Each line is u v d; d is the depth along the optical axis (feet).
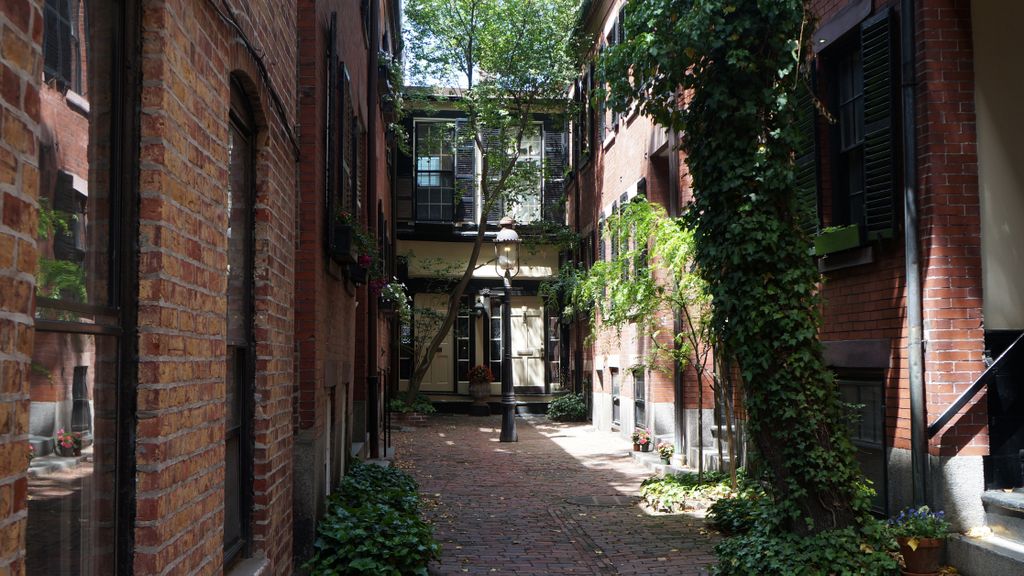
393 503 28.43
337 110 27.07
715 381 35.17
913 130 22.81
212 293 11.21
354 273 32.12
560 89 78.13
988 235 22.30
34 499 6.85
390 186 73.82
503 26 77.05
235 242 14.39
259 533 15.43
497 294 78.48
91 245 7.98
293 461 21.27
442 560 26.27
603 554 26.96
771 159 22.12
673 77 22.79
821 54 28.22
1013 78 22.59
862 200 26.71
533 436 66.23
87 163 7.91
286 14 17.89
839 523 21.33
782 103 21.68
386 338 66.49
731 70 21.99
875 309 25.08
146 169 8.96
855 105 27.27
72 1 7.57
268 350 15.74
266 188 15.74
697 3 21.44
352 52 34.40
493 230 85.81
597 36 69.67
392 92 60.13
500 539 29.43
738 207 22.26
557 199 85.66
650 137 49.96
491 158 80.28
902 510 23.52
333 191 25.31
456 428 72.64
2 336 5.65
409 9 77.61
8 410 5.73
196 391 10.40
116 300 8.56
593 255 70.59
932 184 22.27
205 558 10.85
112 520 8.46
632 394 58.44
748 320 21.90
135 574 8.73
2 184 5.66
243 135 14.99
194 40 10.30
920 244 22.72
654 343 40.19
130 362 8.82
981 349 22.13
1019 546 20.02
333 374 26.91
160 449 8.89
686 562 25.71
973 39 22.56
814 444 21.45
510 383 62.85
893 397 24.16
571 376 83.97
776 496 22.07
